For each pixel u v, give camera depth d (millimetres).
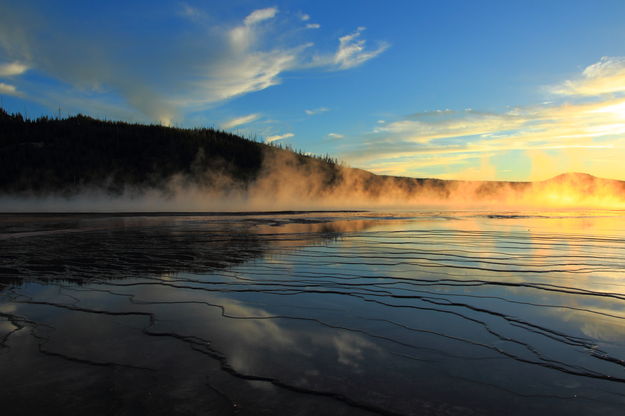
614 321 3756
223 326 3744
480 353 3084
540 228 13469
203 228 14805
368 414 2270
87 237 11750
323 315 4043
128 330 3660
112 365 2924
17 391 2553
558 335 3428
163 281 5641
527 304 4324
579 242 9484
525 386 2580
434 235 11305
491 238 10422
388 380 2670
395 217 21250
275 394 2492
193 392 2523
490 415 2254
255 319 3943
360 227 14516
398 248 8641
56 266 6859
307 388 2564
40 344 3334
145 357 3057
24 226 16500
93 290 5156
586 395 2467
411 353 3100
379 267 6477
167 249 8898
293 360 2982
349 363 2930
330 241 10070
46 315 4125
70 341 3396
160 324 3812
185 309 4289
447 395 2471
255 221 19094
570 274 5824
